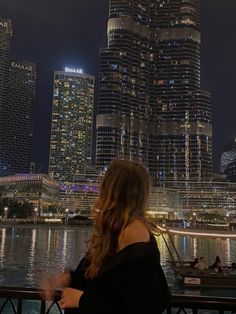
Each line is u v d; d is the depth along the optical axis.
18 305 4.64
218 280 36.28
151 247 3.03
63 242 101.25
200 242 133.75
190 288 36.19
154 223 3.32
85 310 2.94
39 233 148.38
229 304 4.34
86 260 3.41
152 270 2.92
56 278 3.60
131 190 3.26
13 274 46.28
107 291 2.94
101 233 3.20
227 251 93.94
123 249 3.02
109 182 3.33
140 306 2.81
